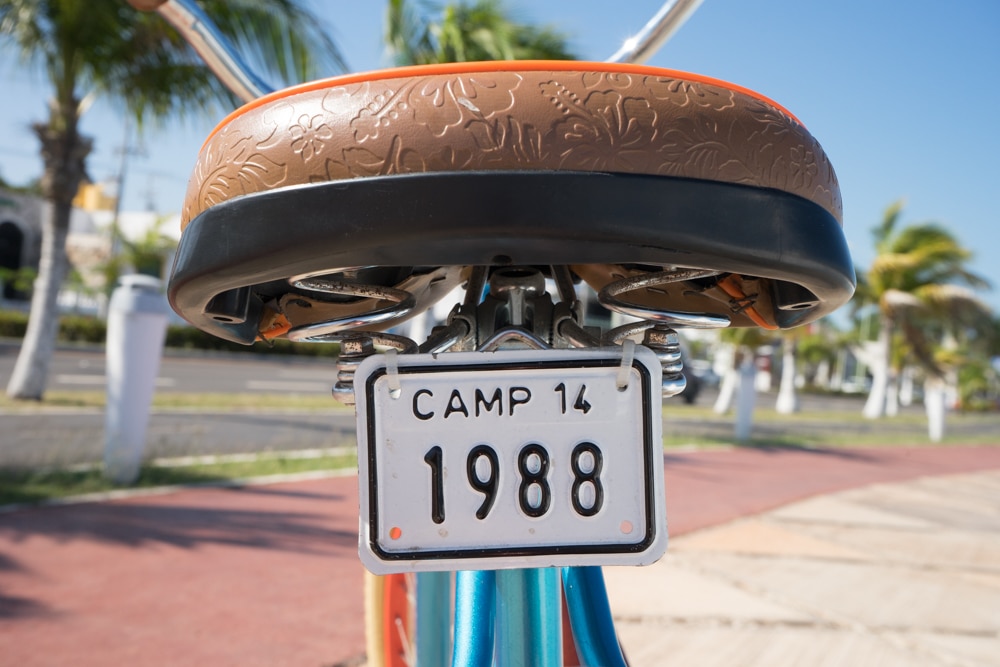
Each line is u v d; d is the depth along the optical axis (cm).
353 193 54
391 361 60
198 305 68
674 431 1218
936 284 2278
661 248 54
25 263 3019
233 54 107
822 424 1878
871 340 2955
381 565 59
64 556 344
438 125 53
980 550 448
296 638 261
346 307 87
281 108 58
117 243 2527
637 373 61
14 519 402
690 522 485
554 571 74
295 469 607
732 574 358
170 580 319
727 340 1670
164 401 1046
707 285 82
